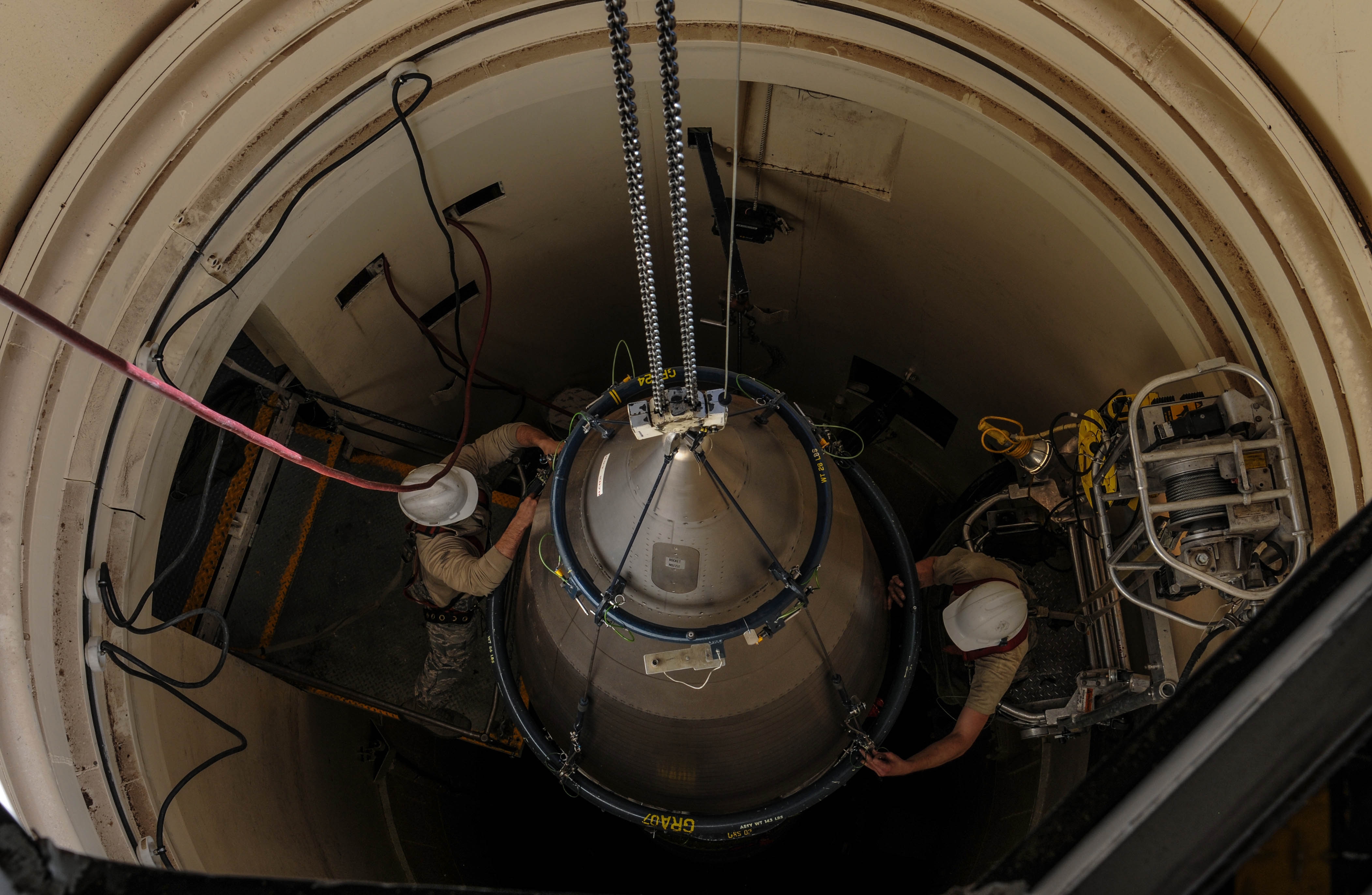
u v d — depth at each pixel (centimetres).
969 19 462
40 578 418
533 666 545
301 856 593
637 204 310
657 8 252
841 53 505
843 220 695
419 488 496
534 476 860
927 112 518
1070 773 670
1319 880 176
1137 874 175
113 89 408
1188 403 453
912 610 574
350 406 701
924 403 920
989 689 580
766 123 621
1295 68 359
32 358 411
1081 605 615
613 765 534
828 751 542
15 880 182
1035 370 702
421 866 764
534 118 573
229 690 600
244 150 461
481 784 891
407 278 664
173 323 463
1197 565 450
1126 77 423
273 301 563
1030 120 481
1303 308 392
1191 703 182
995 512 683
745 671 480
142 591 498
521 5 486
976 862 732
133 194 429
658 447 438
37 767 395
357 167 514
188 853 460
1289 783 171
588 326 877
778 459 479
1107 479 494
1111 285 535
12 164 392
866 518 626
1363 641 175
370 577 728
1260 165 393
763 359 962
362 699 690
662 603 452
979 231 607
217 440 616
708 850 771
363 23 458
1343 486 386
